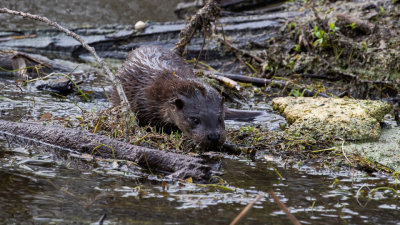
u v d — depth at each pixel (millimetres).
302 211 6598
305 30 15742
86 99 12852
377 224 6230
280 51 15492
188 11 21578
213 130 9312
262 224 6086
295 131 10164
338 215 6500
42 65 14938
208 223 6043
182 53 14805
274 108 12328
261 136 10078
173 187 7320
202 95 9750
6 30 18875
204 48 16469
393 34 15141
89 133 8898
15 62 14602
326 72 14578
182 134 9953
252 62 15773
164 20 21047
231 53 16359
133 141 9031
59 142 8891
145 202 6668
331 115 10617
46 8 21531
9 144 8977
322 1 18141
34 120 10469
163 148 9094
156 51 12039
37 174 7570
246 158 9109
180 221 6070
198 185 7434
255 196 7094
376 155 9148
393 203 7016
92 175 7672
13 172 7598
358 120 10344
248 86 14109
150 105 10633
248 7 20797
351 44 14797
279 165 8742
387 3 16406
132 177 7680
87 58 17516
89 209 6348
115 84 9812
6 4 21516
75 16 20875
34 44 17984
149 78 10977
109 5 22203
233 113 11781
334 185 7746
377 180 8109
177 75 10906
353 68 14633
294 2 19469
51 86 13336
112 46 17891
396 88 13578
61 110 11578
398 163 8867
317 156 9203
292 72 14812
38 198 6637
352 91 13695
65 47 17844
